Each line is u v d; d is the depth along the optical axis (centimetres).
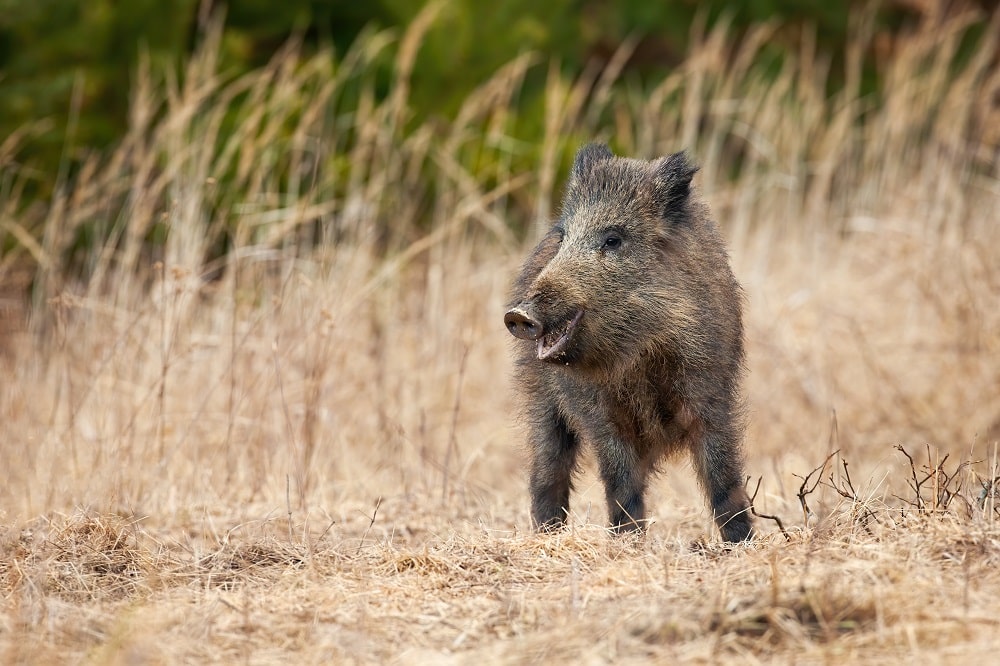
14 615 1132
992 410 2159
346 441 2005
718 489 1465
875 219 2828
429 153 3066
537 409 1602
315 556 1343
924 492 1633
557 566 1262
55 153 2894
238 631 1084
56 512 1550
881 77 4025
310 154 2764
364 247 2333
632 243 1449
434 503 1764
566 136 2981
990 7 4162
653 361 1449
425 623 1105
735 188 3073
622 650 985
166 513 1636
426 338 2364
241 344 1922
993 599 1040
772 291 2644
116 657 1010
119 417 1858
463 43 3394
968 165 2986
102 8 3086
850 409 2253
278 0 3450
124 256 2191
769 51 3959
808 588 1041
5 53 3067
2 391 2052
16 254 2534
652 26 4122
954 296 2391
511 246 2805
